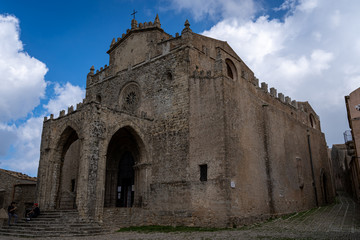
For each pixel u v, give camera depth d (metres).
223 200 22.70
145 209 26.84
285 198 30.66
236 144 25.11
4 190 35.34
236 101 26.55
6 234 20.95
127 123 27.09
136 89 31.86
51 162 28.33
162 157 27.52
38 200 27.66
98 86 36.59
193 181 24.78
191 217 24.03
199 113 25.98
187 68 27.70
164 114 28.48
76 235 19.83
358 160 27.30
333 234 17.78
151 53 31.44
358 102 28.45
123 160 32.09
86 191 22.86
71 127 26.80
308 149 40.53
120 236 19.62
